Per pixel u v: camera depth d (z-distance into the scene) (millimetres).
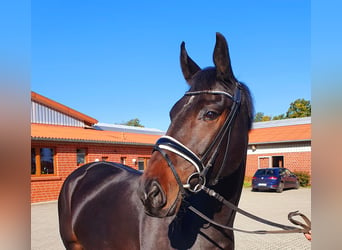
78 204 2945
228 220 1938
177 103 1758
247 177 21859
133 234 2160
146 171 1597
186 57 2094
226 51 1678
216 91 1667
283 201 12148
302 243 5750
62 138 12891
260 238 6152
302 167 19328
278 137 20812
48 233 6859
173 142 1617
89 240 2660
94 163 3562
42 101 15328
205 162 1630
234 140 1733
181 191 1564
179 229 1910
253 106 1901
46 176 12781
